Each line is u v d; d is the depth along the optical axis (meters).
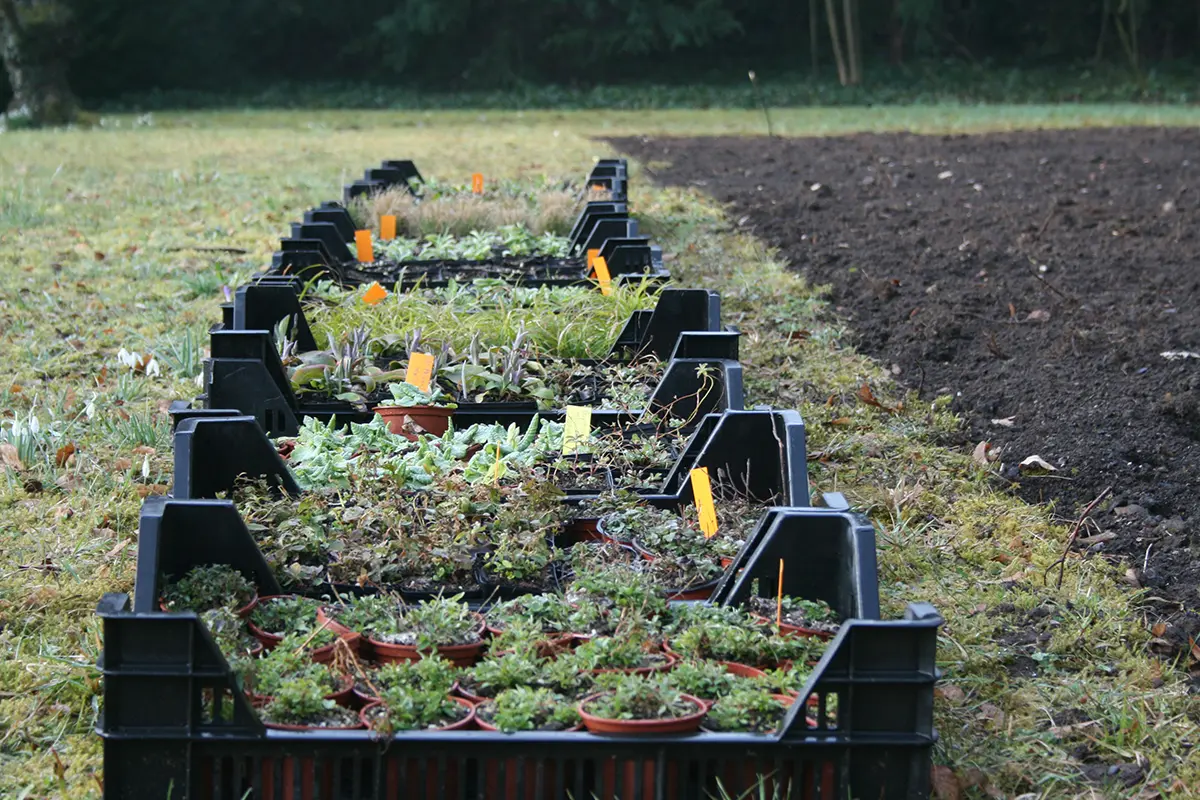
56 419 5.24
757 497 4.04
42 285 7.84
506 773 2.58
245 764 2.58
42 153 17.03
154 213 10.92
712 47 38.56
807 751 2.59
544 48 36.53
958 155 15.59
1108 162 14.28
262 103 32.78
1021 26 37.75
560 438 4.55
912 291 7.74
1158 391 5.68
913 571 4.11
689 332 4.91
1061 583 3.99
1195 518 4.50
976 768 2.99
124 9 33.84
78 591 3.77
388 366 5.54
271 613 3.17
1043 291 7.64
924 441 5.36
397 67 36.06
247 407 4.68
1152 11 36.62
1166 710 3.28
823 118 24.00
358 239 7.63
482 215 9.46
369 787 2.63
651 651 3.06
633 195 11.54
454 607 3.19
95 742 3.05
